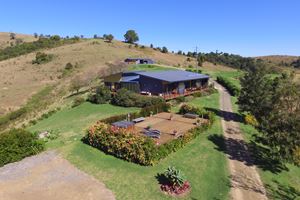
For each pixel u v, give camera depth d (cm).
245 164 3002
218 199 2305
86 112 5253
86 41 16500
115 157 2884
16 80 9806
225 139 3691
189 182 2478
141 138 2800
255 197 2394
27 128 4859
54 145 3177
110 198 2184
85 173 2561
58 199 2155
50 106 6675
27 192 2238
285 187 2675
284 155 2844
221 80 9344
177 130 3722
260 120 3544
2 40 19962
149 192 2288
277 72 11375
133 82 6394
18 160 2777
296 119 2823
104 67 10581
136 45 16775
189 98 6144
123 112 5088
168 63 13600
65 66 11119
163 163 2784
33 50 14988
